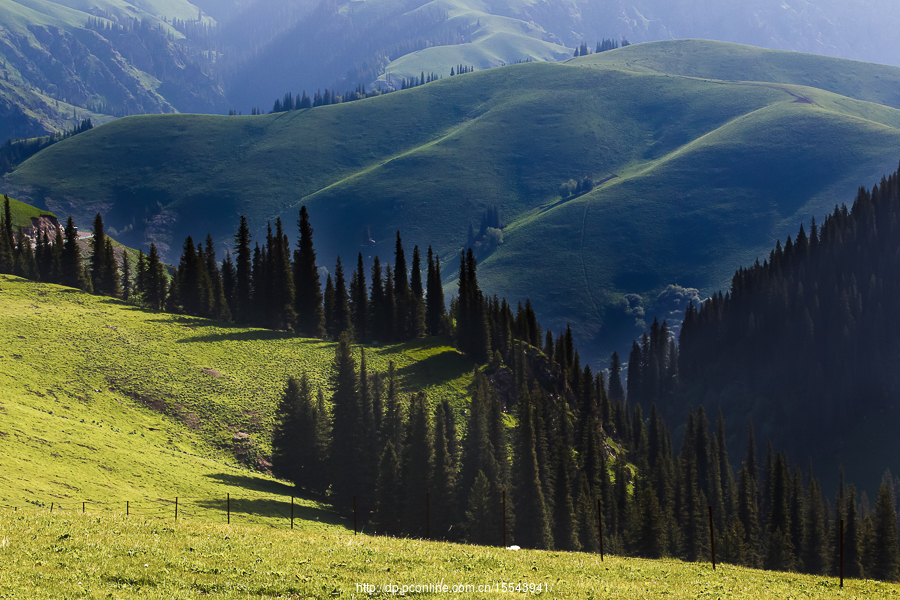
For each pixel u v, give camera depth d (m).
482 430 86.75
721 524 118.62
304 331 163.38
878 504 108.25
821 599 30.78
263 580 25.36
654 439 154.12
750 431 159.75
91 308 145.25
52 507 50.28
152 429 95.00
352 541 34.09
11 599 20.81
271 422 105.94
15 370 99.56
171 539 29.94
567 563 34.41
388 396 100.06
